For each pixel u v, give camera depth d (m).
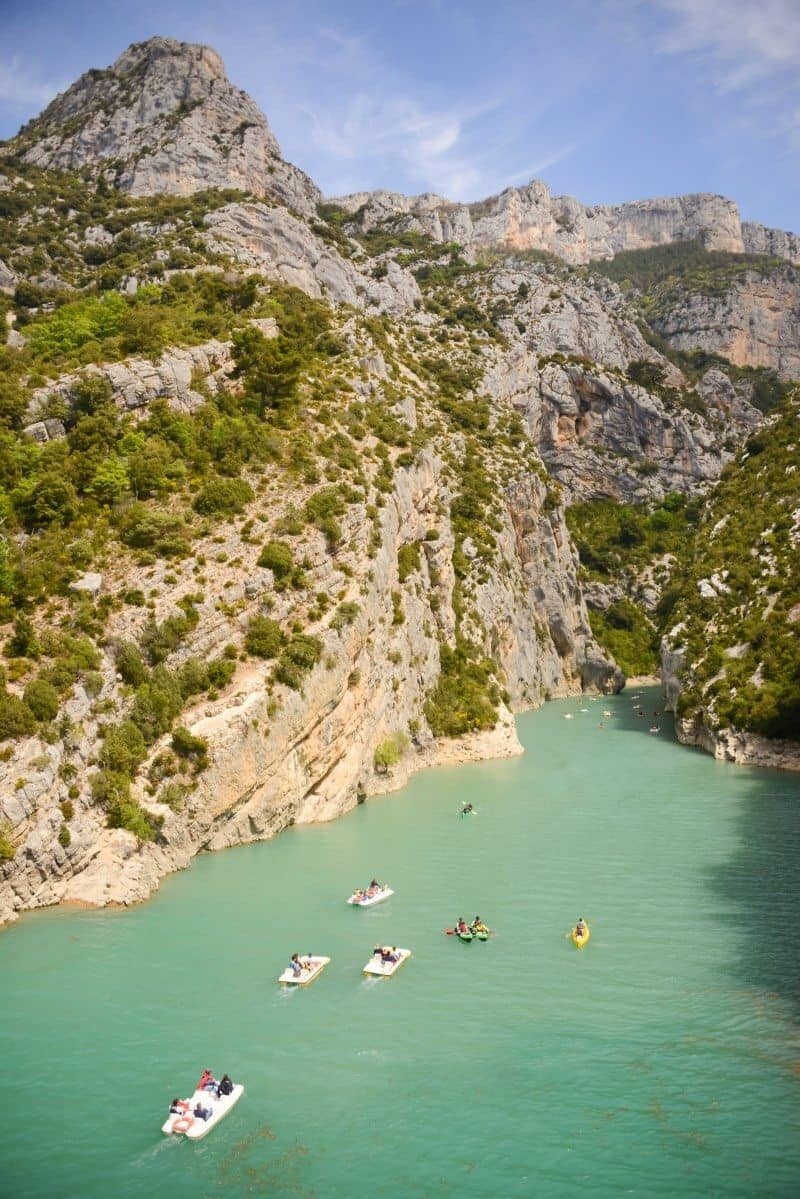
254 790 72.06
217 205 167.88
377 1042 42.72
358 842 72.38
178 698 70.81
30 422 92.56
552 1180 33.44
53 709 62.34
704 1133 35.84
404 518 110.56
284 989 47.78
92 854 60.09
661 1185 33.06
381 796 88.25
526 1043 42.44
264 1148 35.47
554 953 51.66
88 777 62.56
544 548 164.38
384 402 128.50
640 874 64.25
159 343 105.94
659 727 128.75
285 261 164.50
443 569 118.62
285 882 63.00
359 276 193.00
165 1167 34.53
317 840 73.00
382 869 65.69
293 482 94.94
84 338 108.62
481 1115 37.19
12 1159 35.03
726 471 179.50
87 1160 34.94
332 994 47.25
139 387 98.56
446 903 59.12
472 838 73.31
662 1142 35.34
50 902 58.34
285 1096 38.72
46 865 58.16
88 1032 43.78
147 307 120.38
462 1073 40.12
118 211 166.12
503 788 91.38
